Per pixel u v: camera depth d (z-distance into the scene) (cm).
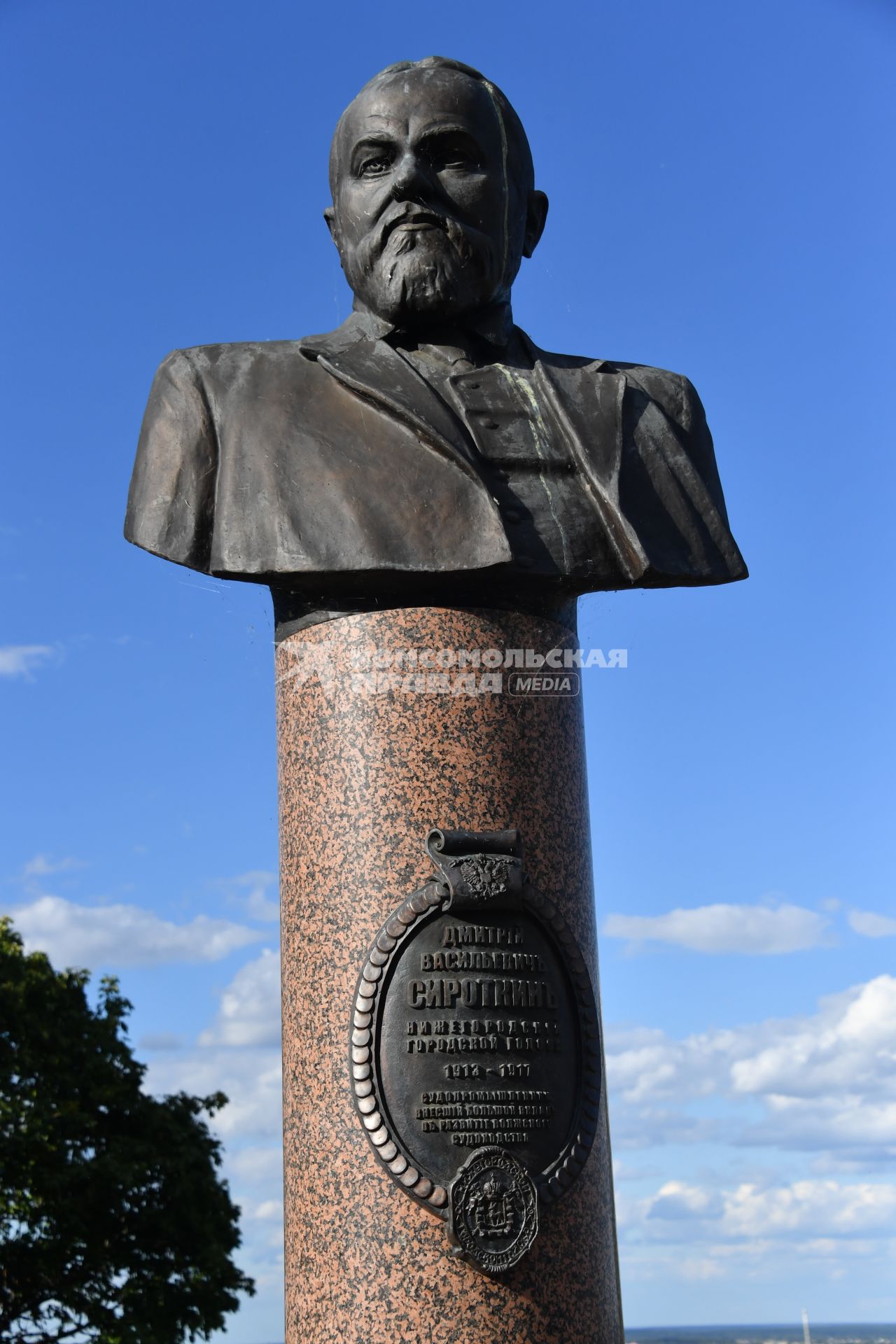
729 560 489
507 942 427
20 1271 1853
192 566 470
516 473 471
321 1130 417
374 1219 403
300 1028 432
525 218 525
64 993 1994
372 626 452
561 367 512
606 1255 421
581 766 461
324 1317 404
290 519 454
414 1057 413
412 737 439
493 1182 403
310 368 488
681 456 500
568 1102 422
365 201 497
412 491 454
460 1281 397
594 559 466
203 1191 1973
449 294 490
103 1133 1955
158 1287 1894
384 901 426
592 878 455
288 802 456
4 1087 1894
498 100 513
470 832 428
